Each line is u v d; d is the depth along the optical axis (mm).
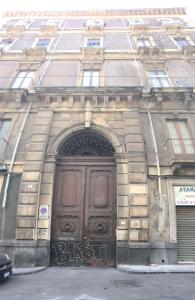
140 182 11938
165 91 14086
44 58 17609
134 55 17938
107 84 15500
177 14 24234
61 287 7555
